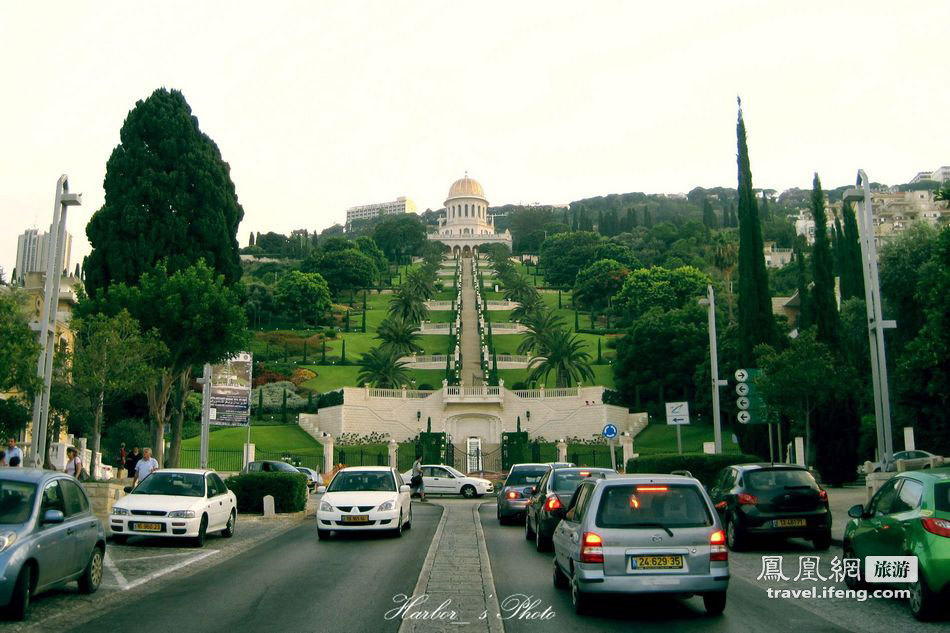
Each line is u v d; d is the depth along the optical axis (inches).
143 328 1300.4
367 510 807.7
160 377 1357.0
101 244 1585.9
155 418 1355.8
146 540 800.3
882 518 478.3
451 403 2802.7
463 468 2743.6
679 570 416.5
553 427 2770.7
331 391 2997.0
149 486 795.4
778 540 764.0
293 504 1125.7
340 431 2674.7
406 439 2790.4
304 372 3472.0
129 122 1649.9
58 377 1226.0
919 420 1400.1
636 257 6343.5
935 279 864.3
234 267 1705.2
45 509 465.4
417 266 6943.9
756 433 1480.1
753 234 1537.9
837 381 1203.2
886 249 1573.6
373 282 5787.4
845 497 1176.2
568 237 6373.0
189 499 764.6
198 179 1644.9
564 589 516.4
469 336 4170.8
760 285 1515.7
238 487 1125.1
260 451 2293.3
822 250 1503.4
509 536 852.6
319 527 810.2
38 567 439.8
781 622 418.3
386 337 3191.4
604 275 5027.1
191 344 1318.9
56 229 932.0
